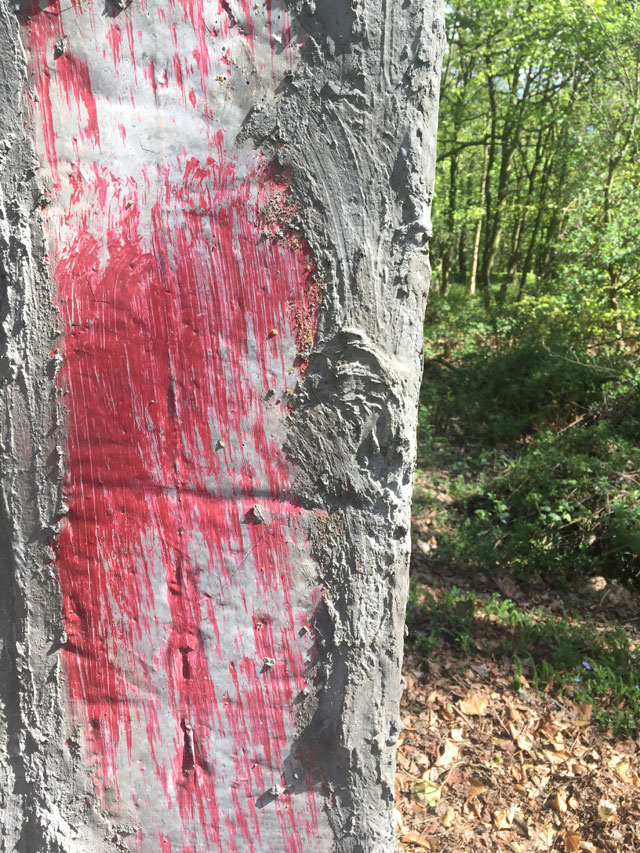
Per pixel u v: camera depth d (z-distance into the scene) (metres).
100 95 1.04
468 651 3.55
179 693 1.16
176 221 1.06
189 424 1.10
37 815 1.18
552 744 3.01
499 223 14.72
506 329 8.31
